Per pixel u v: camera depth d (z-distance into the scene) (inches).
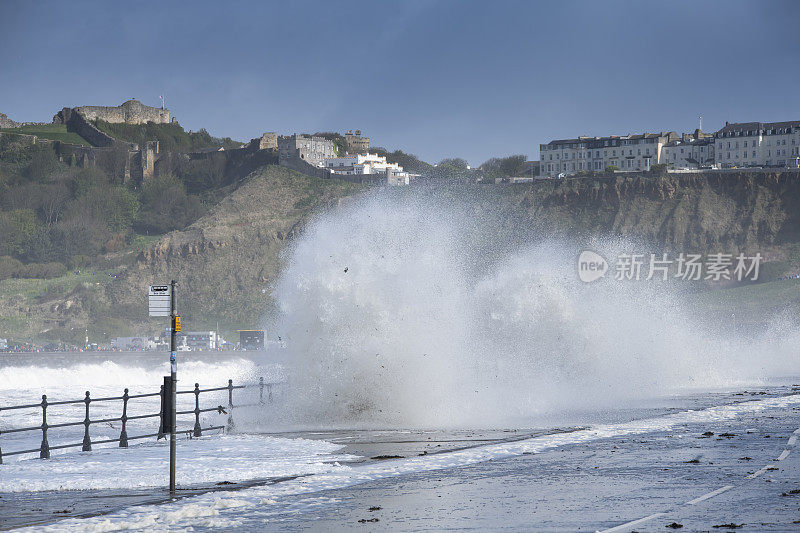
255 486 1283.2
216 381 4968.0
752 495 1082.7
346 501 1139.9
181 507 1116.5
